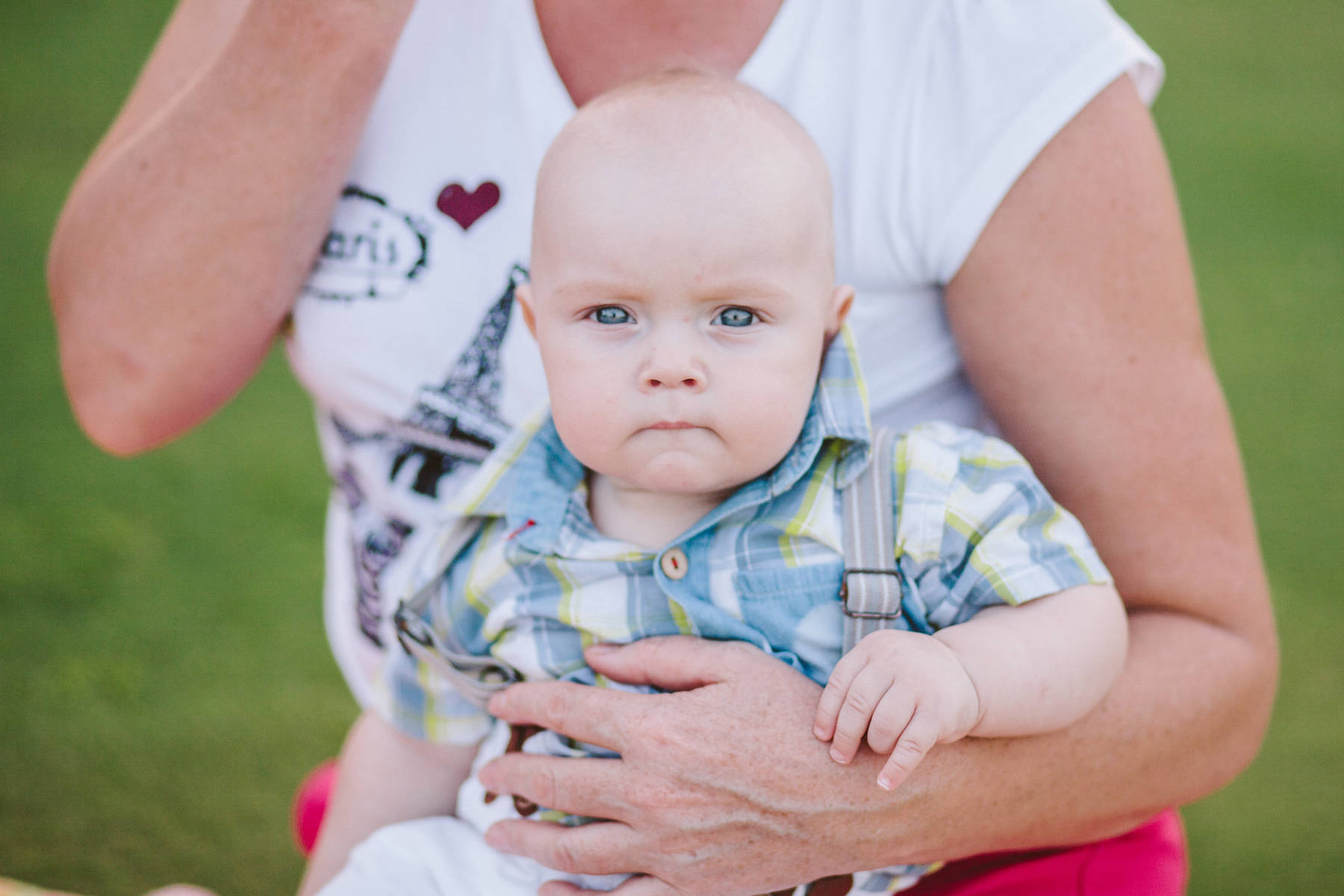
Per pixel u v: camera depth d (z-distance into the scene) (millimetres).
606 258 1123
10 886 1869
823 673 1254
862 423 1233
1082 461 1334
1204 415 1316
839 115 1346
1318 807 2746
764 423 1140
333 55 1337
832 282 1216
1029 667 1163
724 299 1127
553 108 1376
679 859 1224
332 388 1507
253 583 3465
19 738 2910
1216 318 4742
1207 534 1338
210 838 2682
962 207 1304
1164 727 1297
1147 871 1406
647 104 1179
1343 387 4305
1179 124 6621
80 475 3877
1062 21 1296
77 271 1481
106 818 2709
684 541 1269
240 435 4191
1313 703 3016
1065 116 1273
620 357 1139
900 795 1202
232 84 1360
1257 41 7945
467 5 1396
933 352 1432
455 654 1364
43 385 4246
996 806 1253
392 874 1350
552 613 1317
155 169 1401
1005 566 1216
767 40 1356
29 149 5711
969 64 1307
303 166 1376
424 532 1540
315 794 1899
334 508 1682
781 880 1247
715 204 1116
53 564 3486
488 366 1435
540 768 1264
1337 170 6023
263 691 3105
